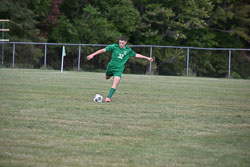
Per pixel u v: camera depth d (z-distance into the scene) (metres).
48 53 103.00
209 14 120.81
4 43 97.12
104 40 118.31
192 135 16.73
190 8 116.94
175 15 123.69
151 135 16.53
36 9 118.00
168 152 13.91
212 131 17.72
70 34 119.19
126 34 119.75
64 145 14.52
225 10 128.50
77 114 21.27
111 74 29.12
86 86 40.16
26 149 13.88
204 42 127.56
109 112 22.31
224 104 28.30
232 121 20.61
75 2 125.06
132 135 16.42
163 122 19.66
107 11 123.25
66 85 40.59
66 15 126.38
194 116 21.95
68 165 12.22
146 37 119.31
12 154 13.26
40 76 56.59
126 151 13.91
